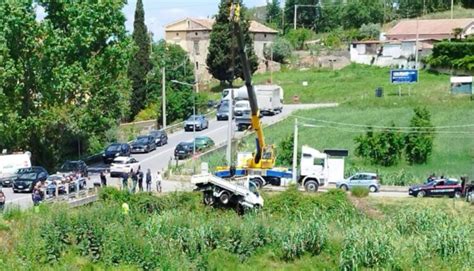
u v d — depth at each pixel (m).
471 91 83.50
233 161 57.84
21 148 66.56
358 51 118.69
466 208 46.91
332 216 45.16
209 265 36.12
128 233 36.62
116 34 67.38
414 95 85.31
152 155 70.06
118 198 46.53
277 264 37.19
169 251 36.62
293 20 165.75
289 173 53.19
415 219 41.75
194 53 124.81
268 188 52.34
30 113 64.00
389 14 166.00
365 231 37.59
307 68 119.62
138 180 52.50
